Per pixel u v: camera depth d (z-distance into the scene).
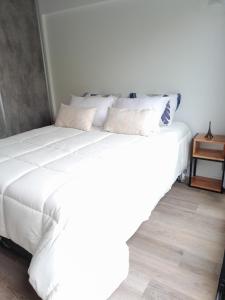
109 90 3.23
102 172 1.49
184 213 2.16
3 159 1.77
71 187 1.28
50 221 1.16
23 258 1.67
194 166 2.72
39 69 3.60
